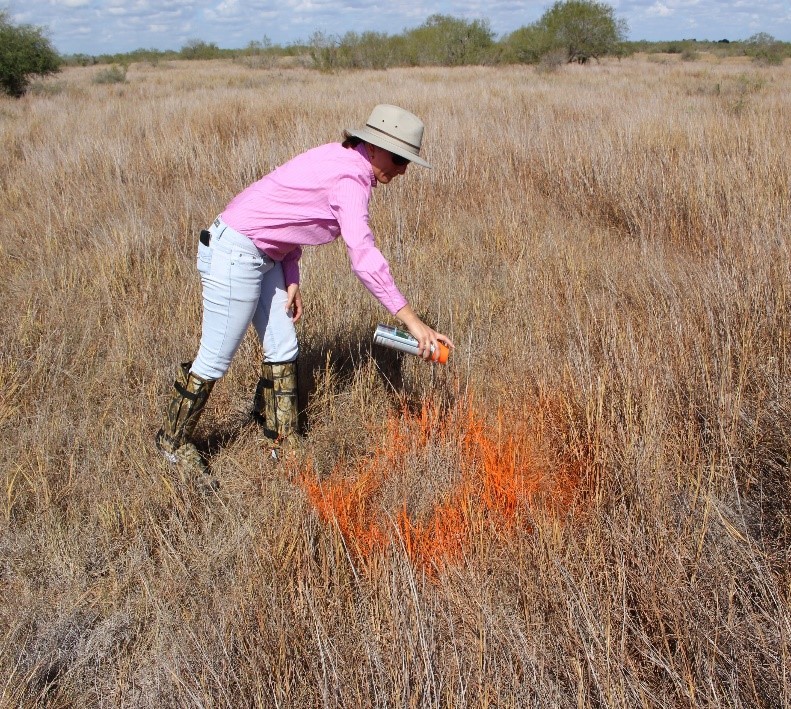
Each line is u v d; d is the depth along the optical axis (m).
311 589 2.21
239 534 2.61
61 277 4.90
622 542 2.38
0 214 7.00
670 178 6.46
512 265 5.11
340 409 3.50
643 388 3.03
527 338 3.91
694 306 3.77
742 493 2.65
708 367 3.19
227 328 2.89
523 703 1.87
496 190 7.27
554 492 2.77
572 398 3.16
